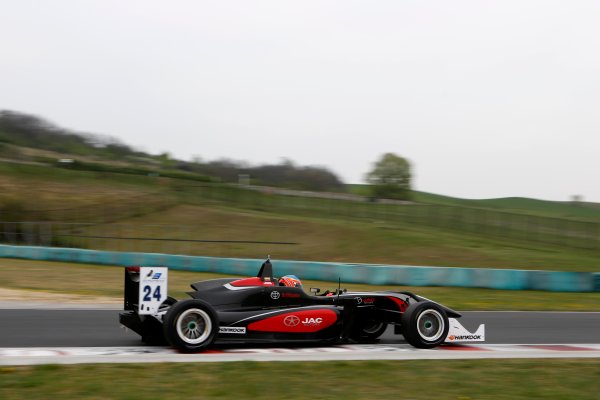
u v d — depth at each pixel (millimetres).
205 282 9969
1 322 11930
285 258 33750
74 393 6371
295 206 55156
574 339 12133
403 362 8469
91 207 47062
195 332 8867
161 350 9062
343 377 7473
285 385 6980
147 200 50219
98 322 12250
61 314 13453
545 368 8445
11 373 7141
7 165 58688
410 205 54812
